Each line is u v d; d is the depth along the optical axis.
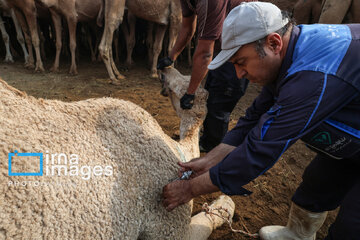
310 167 1.64
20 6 5.89
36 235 0.79
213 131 2.67
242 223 2.15
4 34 6.90
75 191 0.91
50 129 0.97
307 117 0.97
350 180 1.55
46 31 8.34
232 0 1.92
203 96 1.70
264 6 1.06
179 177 1.36
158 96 5.01
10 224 0.75
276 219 2.24
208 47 1.67
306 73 0.99
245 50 1.08
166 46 7.94
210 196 2.43
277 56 1.09
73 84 5.52
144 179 1.19
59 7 5.98
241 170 1.10
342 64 0.99
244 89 2.53
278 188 2.64
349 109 1.07
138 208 1.14
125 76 6.43
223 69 2.37
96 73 6.55
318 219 1.77
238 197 2.47
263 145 1.04
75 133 1.03
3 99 0.92
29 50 6.58
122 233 1.05
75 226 0.88
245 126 1.58
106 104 1.24
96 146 1.06
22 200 0.78
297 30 1.13
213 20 1.64
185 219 1.40
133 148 1.21
